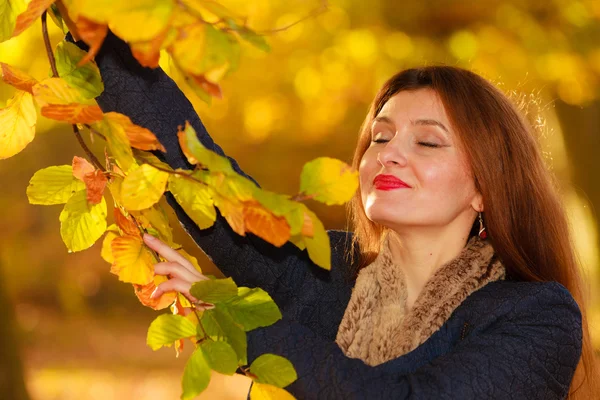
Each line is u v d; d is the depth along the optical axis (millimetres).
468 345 2510
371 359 2742
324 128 11914
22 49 7066
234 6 8906
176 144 2570
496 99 2830
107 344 18938
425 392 2365
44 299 22453
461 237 2855
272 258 2879
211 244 2789
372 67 9172
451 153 2744
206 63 1646
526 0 8883
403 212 2711
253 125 11305
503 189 2787
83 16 1697
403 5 8984
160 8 1592
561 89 9109
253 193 1778
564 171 11914
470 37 8766
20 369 9672
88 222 2307
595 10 8906
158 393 14555
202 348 2066
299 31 9203
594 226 9844
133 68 2549
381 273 2867
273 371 2109
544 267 2887
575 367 2654
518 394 2449
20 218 22203
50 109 1875
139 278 2258
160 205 2340
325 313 2941
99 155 12586
